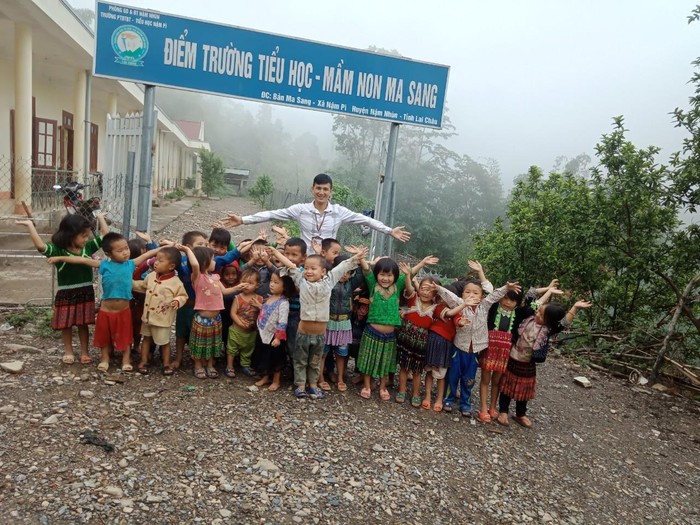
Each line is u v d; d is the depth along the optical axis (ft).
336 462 11.23
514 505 11.13
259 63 16.76
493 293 14.79
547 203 28.19
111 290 13.05
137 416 11.57
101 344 13.34
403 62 18.11
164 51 15.94
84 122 43.62
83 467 9.41
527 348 14.67
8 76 38.42
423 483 11.14
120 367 14.06
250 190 118.32
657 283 25.62
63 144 50.14
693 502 13.06
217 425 11.78
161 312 13.41
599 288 27.94
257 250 14.37
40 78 43.91
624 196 23.67
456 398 16.42
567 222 27.20
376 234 19.45
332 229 16.44
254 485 9.81
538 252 28.37
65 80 46.75
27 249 27.25
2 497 8.31
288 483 10.10
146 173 16.74
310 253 16.26
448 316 14.64
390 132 18.81
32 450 9.67
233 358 14.76
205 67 16.35
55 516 8.08
